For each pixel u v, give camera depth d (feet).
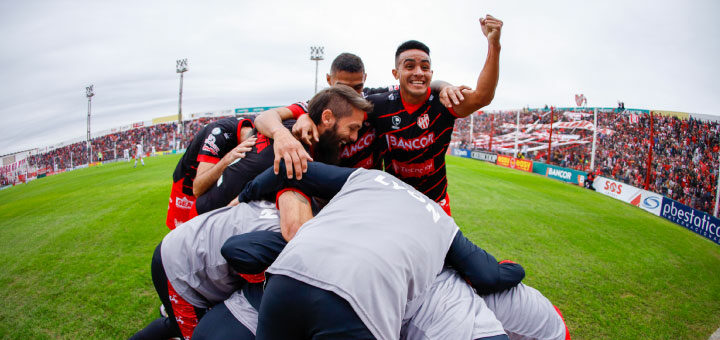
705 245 26.11
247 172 6.03
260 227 4.98
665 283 16.88
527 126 80.12
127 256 17.66
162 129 147.02
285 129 5.81
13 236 23.76
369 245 3.70
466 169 64.64
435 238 4.49
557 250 20.49
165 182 43.42
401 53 8.52
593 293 14.87
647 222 31.94
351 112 5.81
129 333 10.28
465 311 4.72
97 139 149.69
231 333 4.67
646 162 49.01
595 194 48.26
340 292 3.38
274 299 3.69
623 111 54.80
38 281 14.84
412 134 8.98
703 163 39.29
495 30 6.80
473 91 7.75
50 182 70.85
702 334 12.23
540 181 56.44
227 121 8.02
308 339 3.72
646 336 11.80
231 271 5.30
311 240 3.81
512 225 25.45
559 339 5.83
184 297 5.36
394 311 3.69
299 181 4.95
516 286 5.95
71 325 10.82
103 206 31.35
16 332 10.52
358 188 4.52
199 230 5.25
